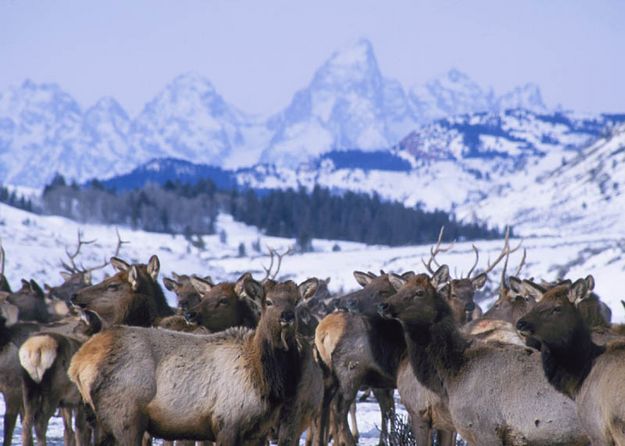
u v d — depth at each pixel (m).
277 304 31.36
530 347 32.56
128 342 31.48
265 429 31.58
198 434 31.58
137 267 38.25
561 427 30.00
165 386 31.14
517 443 30.59
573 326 28.97
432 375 32.09
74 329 43.91
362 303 41.56
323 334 43.47
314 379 33.72
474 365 31.48
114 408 31.09
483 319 40.28
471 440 31.58
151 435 32.12
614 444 27.67
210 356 31.66
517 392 30.61
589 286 29.31
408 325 32.22
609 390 27.72
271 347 31.41
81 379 31.52
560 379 29.19
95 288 38.03
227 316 38.47
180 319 38.34
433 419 34.94
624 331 33.97
